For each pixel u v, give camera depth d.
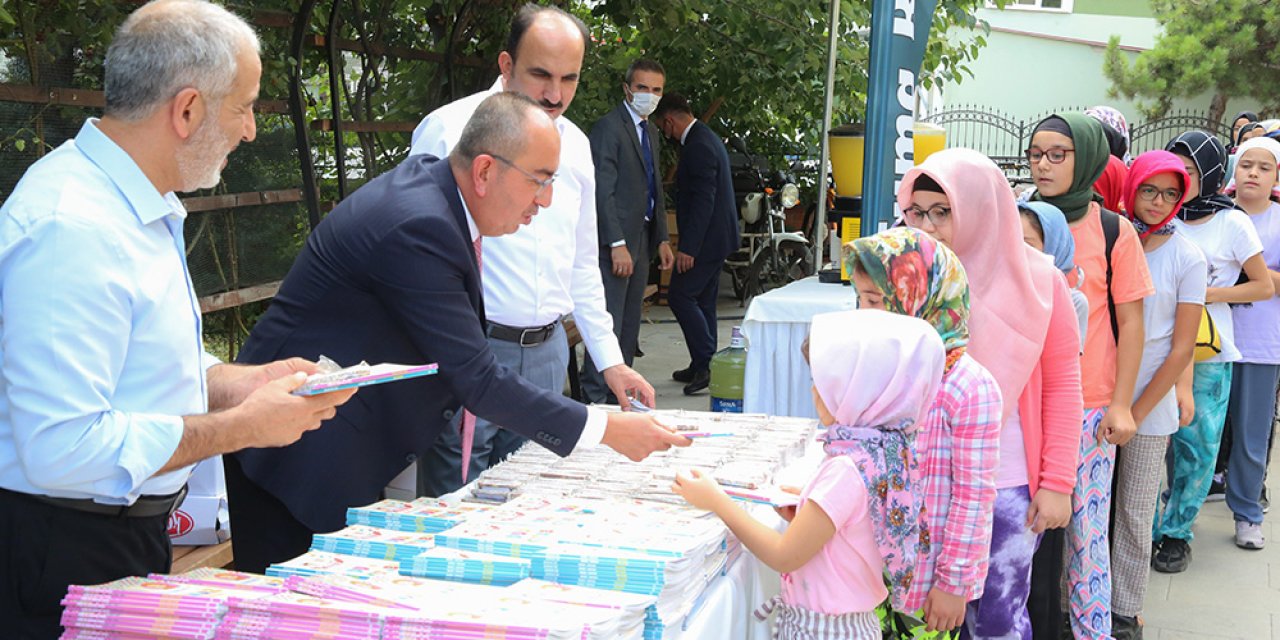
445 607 1.73
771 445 2.86
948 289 2.42
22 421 1.73
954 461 2.42
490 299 3.41
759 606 2.54
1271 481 6.16
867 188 4.50
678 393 7.39
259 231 5.05
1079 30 24.58
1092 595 3.39
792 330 4.79
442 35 6.45
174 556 2.93
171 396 1.95
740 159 10.53
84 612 1.78
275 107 5.05
